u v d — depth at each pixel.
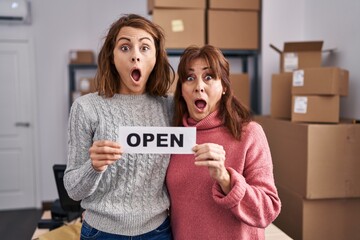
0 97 3.60
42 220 1.72
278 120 2.09
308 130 1.76
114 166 0.92
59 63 3.62
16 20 3.44
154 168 0.97
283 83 2.19
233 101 1.04
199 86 0.97
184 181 0.99
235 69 3.00
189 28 2.54
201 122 1.01
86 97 0.98
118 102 0.99
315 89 1.89
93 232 0.95
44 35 3.57
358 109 2.12
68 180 0.91
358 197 1.84
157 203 0.98
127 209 0.94
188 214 0.99
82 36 3.60
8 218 3.46
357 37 2.11
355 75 2.14
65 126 3.70
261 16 2.68
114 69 1.01
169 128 0.90
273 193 0.94
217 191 0.91
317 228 1.84
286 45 2.26
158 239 0.99
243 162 0.96
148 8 2.80
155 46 1.01
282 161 2.05
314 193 1.79
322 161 1.78
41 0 3.52
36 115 3.65
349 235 1.87
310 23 2.62
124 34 0.95
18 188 3.72
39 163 3.71
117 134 0.95
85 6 3.58
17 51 3.57
